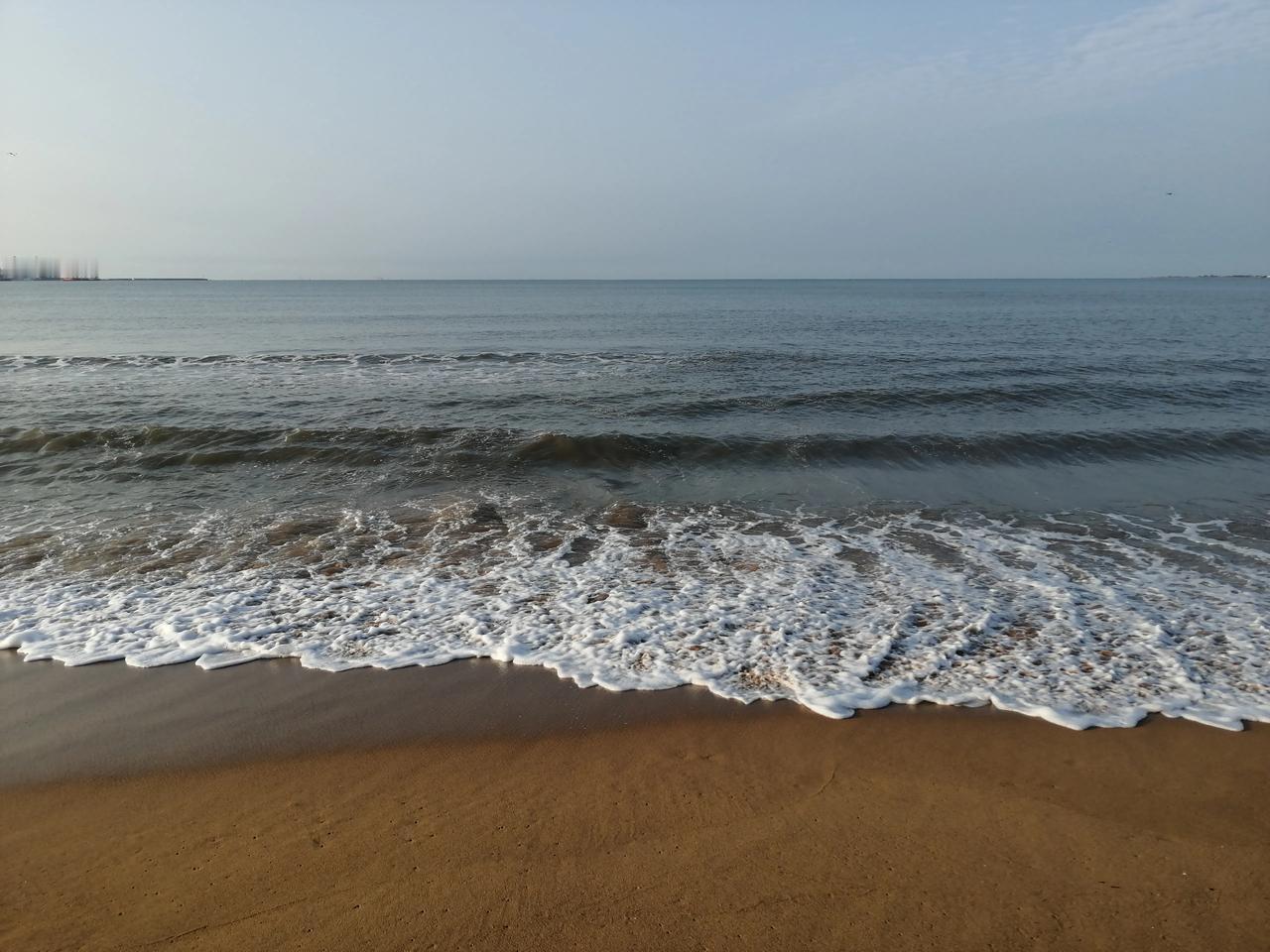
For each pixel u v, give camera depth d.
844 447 13.28
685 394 17.89
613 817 4.10
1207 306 65.31
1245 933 3.29
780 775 4.50
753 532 9.39
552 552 8.59
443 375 20.73
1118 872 3.67
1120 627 6.59
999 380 20.33
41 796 4.33
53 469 11.69
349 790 4.38
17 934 3.30
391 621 6.76
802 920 3.36
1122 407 17.20
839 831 3.98
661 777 4.48
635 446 13.05
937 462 12.78
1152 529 9.49
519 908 3.42
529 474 11.89
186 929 3.32
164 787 4.42
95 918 3.39
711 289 144.38
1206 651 6.13
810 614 6.88
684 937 3.26
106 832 4.02
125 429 13.15
